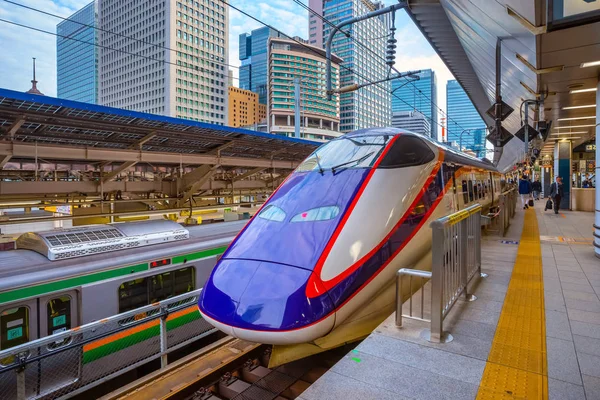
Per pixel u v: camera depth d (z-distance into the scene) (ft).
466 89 55.72
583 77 23.81
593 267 20.97
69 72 605.73
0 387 16.55
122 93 454.81
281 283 12.88
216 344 21.07
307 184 17.28
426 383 9.84
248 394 16.15
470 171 28.30
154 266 22.54
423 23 36.17
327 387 9.74
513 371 10.31
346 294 13.41
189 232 26.99
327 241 13.98
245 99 502.38
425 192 18.30
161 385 17.15
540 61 20.84
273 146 42.34
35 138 28.09
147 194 39.55
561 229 36.96
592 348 11.51
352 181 16.51
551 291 16.81
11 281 17.33
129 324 16.98
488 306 14.98
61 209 45.98
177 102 404.36
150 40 416.26
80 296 19.52
